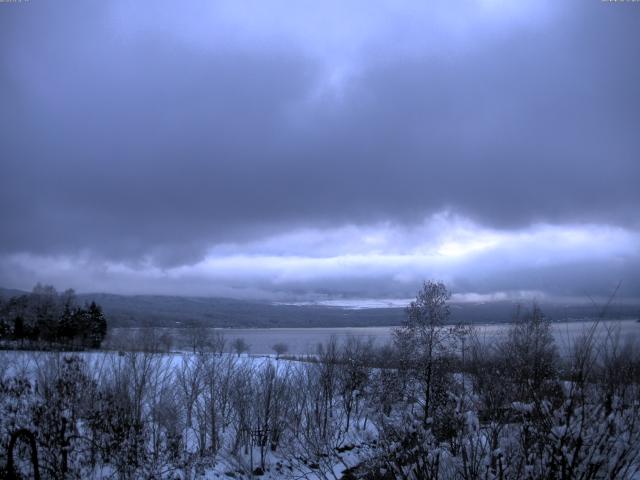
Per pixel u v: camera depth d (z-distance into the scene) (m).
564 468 6.88
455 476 8.44
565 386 7.88
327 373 27.78
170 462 16.72
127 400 18.62
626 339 7.43
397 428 10.44
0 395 15.09
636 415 7.10
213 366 24.02
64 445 14.33
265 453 20.88
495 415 9.61
